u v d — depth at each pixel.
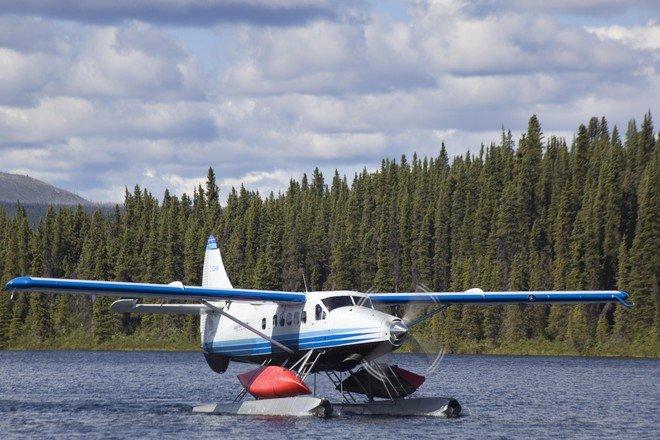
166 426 77.44
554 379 152.88
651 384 141.12
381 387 82.94
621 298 89.81
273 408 82.12
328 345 78.56
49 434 74.12
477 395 116.00
